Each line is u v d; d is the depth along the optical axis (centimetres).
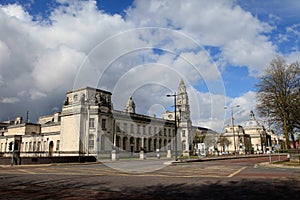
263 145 10831
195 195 1008
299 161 2911
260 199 925
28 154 6278
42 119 8762
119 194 1036
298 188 1154
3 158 3281
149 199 935
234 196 983
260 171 2017
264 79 3703
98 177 1669
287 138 3425
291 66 3578
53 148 6284
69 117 5775
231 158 4900
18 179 1578
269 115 3656
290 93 3538
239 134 10238
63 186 1266
